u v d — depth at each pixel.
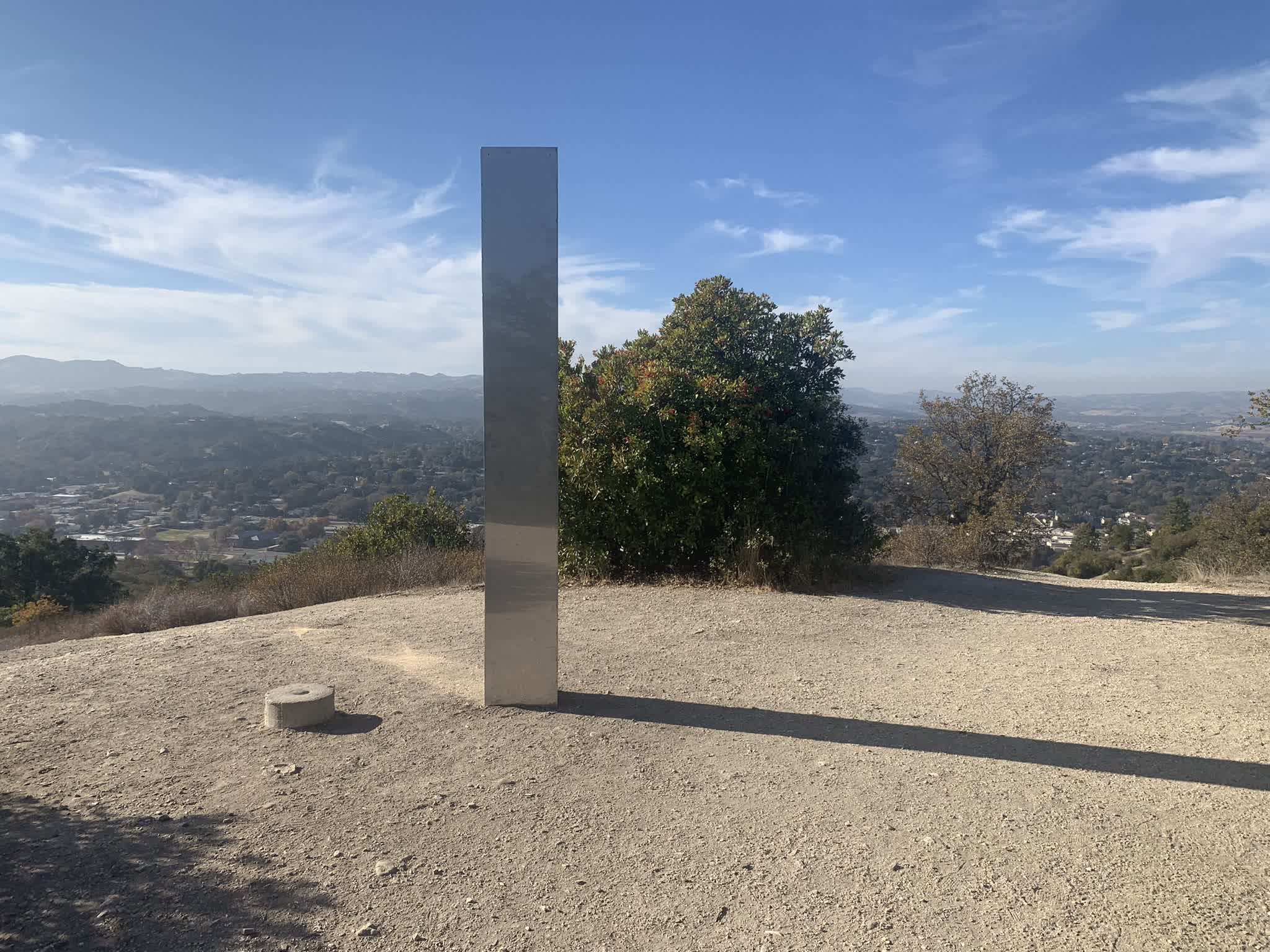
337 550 13.74
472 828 3.35
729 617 7.46
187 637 6.85
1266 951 2.49
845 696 5.17
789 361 9.84
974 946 2.55
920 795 3.66
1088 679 5.57
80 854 3.10
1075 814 3.45
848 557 9.46
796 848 3.19
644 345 10.63
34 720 4.66
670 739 4.37
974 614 7.82
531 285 4.71
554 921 2.70
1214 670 5.72
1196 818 3.40
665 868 3.04
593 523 9.44
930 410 21.14
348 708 4.86
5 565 20.47
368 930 2.63
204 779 3.82
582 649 6.34
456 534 14.08
